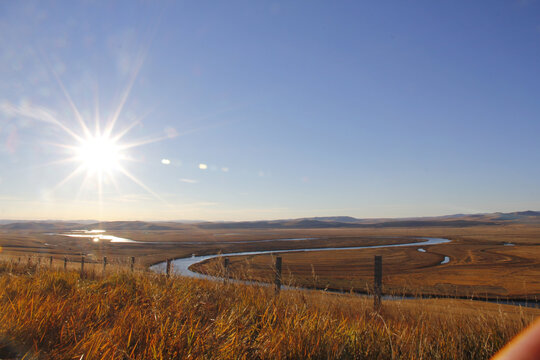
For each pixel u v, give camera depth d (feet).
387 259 183.93
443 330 14.92
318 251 246.68
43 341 11.05
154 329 11.80
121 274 24.47
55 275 23.68
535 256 185.06
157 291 18.13
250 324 14.32
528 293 79.77
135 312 13.70
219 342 11.44
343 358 10.82
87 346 10.19
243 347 11.02
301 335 11.74
